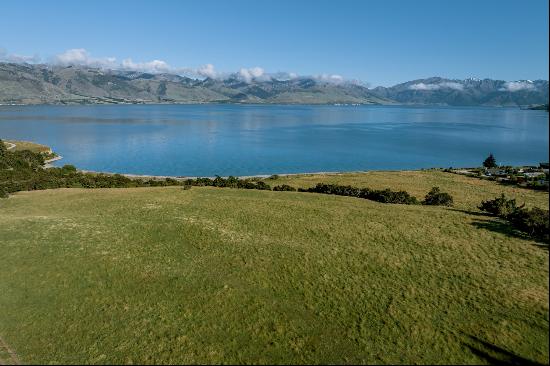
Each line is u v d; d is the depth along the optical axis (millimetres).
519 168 121188
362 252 40156
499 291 32938
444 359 25703
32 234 42594
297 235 44781
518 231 46812
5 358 25094
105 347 26234
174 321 28812
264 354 25844
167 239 42719
